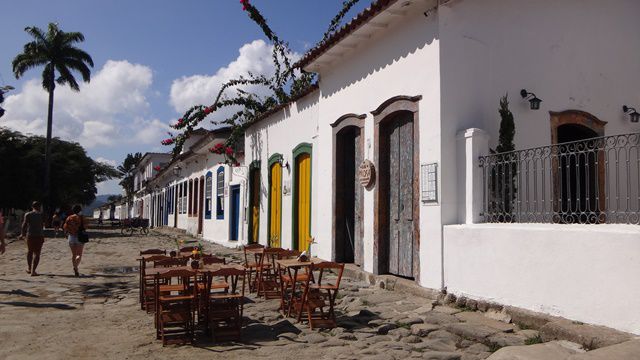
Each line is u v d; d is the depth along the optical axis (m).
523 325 6.40
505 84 8.59
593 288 5.76
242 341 6.24
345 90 11.20
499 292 6.91
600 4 9.69
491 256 7.07
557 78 9.09
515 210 7.82
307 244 13.32
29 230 11.72
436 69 8.16
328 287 6.96
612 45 9.73
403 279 9.13
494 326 6.38
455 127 8.11
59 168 40.78
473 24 8.41
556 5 9.23
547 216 8.48
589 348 5.28
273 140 15.98
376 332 6.48
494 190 7.80
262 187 16.84
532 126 8.75
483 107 8.37
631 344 4.74
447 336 6.20
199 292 6.75
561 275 6.11
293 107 14.48
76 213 11.97
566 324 5.75
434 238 8.12
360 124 10.55
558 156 7.16
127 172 79.19
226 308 6.53
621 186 9.42
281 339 6.30
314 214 12.95
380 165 9.91
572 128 9.67
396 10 8.84
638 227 5.65
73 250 11.83
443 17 8.16
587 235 5.84
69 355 5.68
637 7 10.09
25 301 8.65
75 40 38.00
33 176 32.50
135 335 6.56
